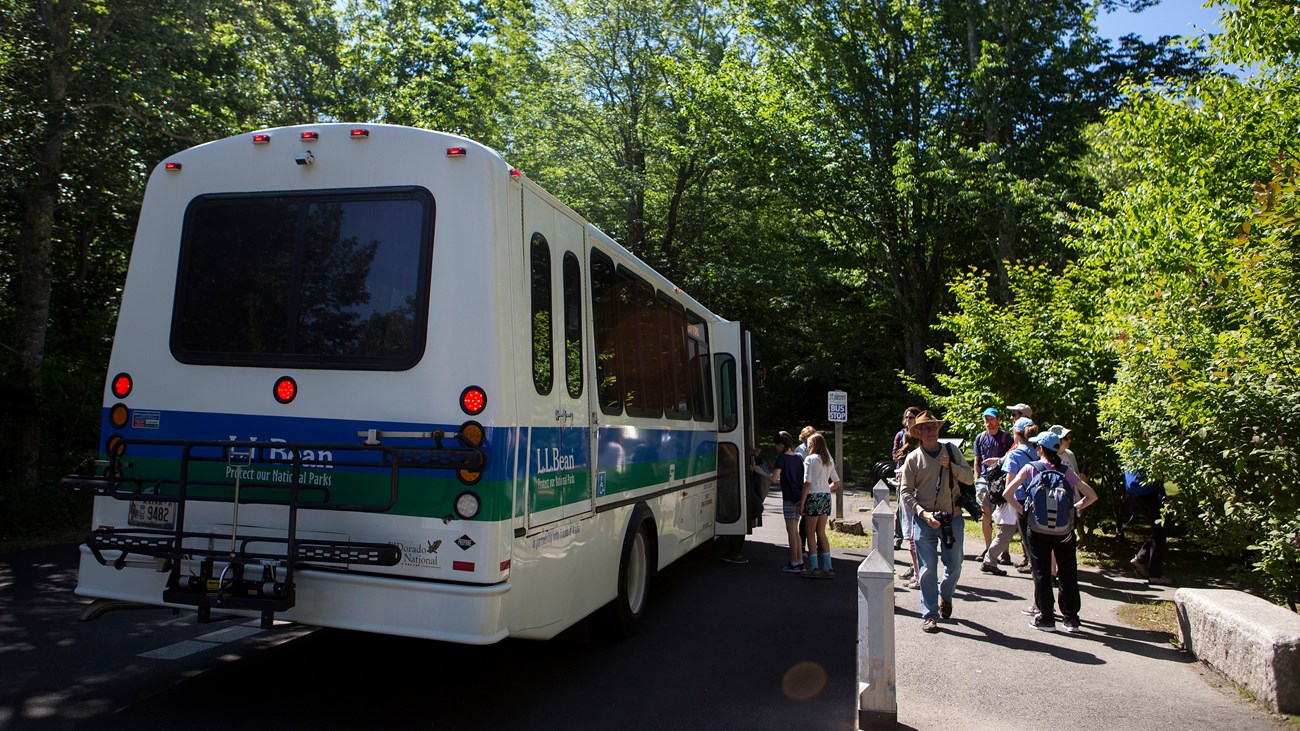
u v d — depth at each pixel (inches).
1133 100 506.9
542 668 244.7
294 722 196.4
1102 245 489.4
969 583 375.9
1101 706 223.5
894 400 1159.6
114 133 582.6
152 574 201.8
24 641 256.5
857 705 214.4
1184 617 277.7
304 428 195.3
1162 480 313.7
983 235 967.0
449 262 192.9
